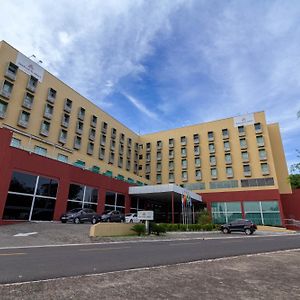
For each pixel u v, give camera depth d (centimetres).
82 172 3020
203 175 5162
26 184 2336
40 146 3269
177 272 759
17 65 3200
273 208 4228
